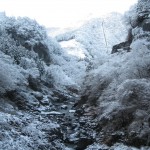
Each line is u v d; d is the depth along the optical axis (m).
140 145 16.09
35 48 63.22
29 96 30.88
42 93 37.66
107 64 28.22
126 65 23.27
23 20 68.19
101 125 20.78
